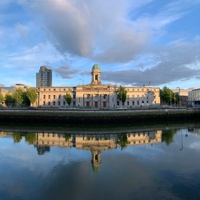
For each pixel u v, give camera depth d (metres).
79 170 28.44
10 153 37.34
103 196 21.30
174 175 26.45
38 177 26.19
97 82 159.38
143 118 85.44
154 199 20.62
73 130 65.50
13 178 25.98
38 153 37.31
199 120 95.50
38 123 81.88
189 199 20.53
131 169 28.69
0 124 81.50
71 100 152.88
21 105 161.62
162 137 52.62
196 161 32.12
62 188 23.14
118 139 50.28
